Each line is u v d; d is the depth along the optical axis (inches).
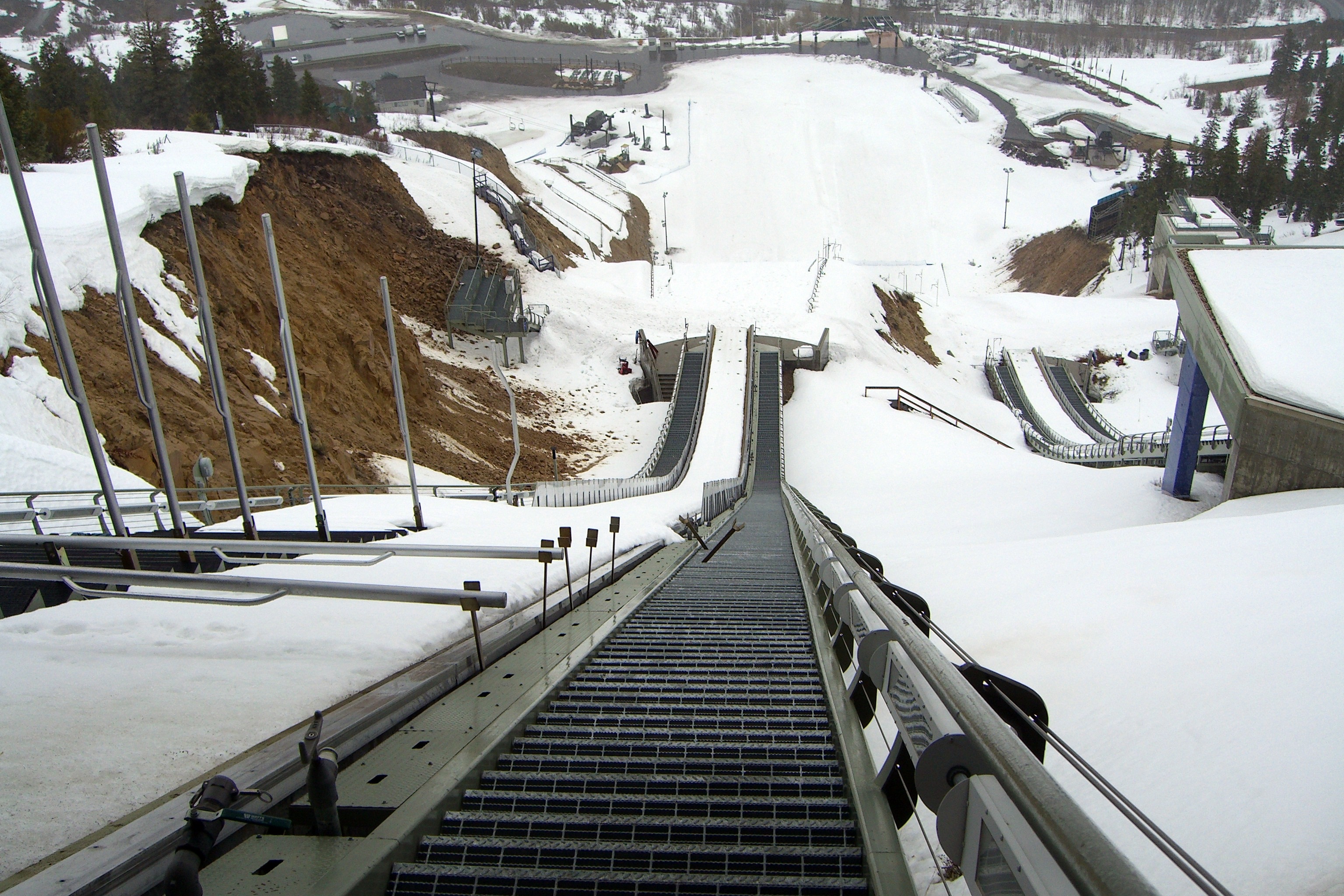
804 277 3198.8
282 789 153.3
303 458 1203.9
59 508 706.2
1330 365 1282.0
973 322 3476.9
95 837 138.4
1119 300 3592.5
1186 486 1444.4
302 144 2381.9
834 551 324.2
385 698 207.5
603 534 711.1
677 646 327.6
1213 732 268.5
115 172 1542.8
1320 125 5782.5
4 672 241.3
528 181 4411.9
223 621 311.1
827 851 129.0
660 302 2893.7
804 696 241.3
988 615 481.4
